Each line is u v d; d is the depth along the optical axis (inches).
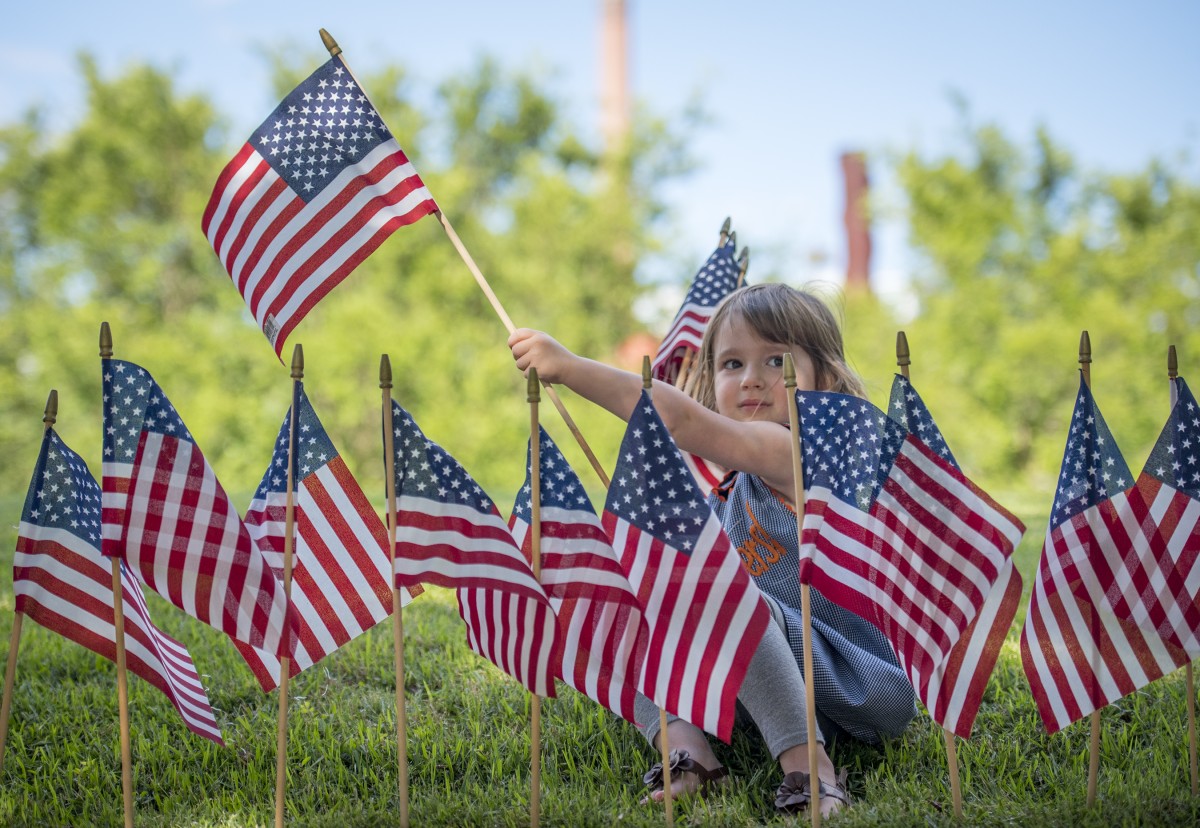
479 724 138.0
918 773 123.1
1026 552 239.0
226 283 773.3
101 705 147.9
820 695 121.0
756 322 136.8
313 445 120.6
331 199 134.9
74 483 111.6
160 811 120.1
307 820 112.5
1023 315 694.5
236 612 109.5
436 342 689.0
